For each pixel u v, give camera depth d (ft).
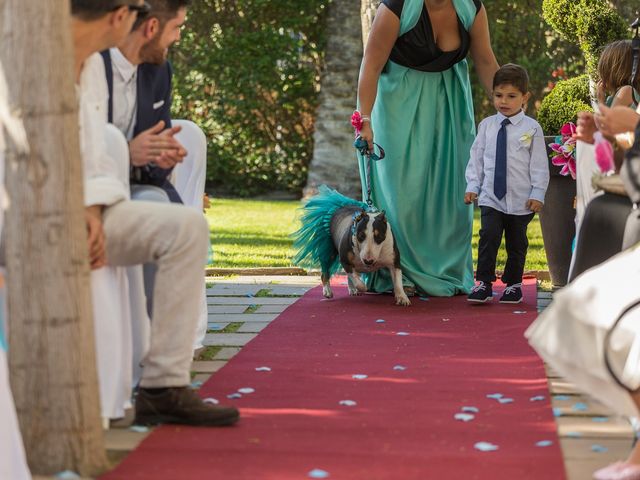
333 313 20.75
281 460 10.89
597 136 11.77
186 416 12.19
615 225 11.66
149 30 13.55
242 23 54.34
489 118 22.02
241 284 25.00
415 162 22.56
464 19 22.24
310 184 50.16
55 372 10.17
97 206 11.76
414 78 22.40
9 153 10.00
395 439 11.69
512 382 14.60
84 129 11.98
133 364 13.66
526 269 27.14
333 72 49.73
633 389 10.00
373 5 28.27
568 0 24.48
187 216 11.98
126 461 10.84
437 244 22.99
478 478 10.27
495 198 21.59
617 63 15.81
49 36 9.89
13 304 10.16
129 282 13.41
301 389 14.21
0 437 9.27
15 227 10.05
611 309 9.80
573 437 11.82
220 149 55.01
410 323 19.56
